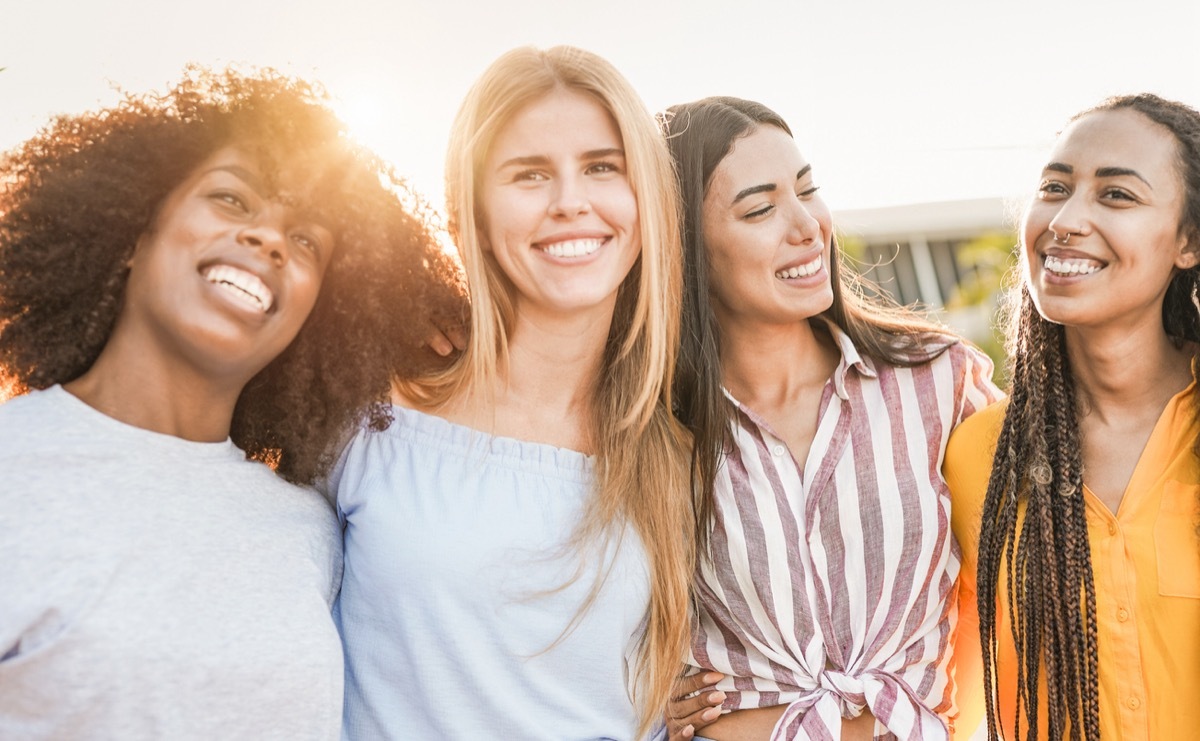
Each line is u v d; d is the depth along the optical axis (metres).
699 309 2.34
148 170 1.76
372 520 2.03
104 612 1.55
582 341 2.19
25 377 1.78
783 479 2.31
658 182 2.15
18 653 1.52
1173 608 1.93
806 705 2.22
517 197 2.08
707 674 2.31
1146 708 1.94
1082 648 1.99
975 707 2.48
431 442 2.10
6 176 1.84
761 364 2.39
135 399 1.72
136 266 1.75
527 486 2.10
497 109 2.08
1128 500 1.99
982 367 2.43
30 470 1.59
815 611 2.26
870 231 8.64
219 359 1.72
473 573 2.00
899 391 2.34
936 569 2.27
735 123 2.30
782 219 2.27
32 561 1.52
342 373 1.98
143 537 1.62
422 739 2.00
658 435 2.26
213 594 1.66
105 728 1.55
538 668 2.04
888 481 2.27
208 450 1.78
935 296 8.70
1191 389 2.00
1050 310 2.01
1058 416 2.09
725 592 2.29
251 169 1.80
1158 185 1.93
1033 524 2.07
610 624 2.10
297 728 1.72
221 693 1.63
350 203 1.89
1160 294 2.01
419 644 1.99
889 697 2.19
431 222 2.13
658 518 2.20
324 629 1.78
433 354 2.23
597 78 2.10
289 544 1.83
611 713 2.15
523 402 2.22
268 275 1.75
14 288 1.75
